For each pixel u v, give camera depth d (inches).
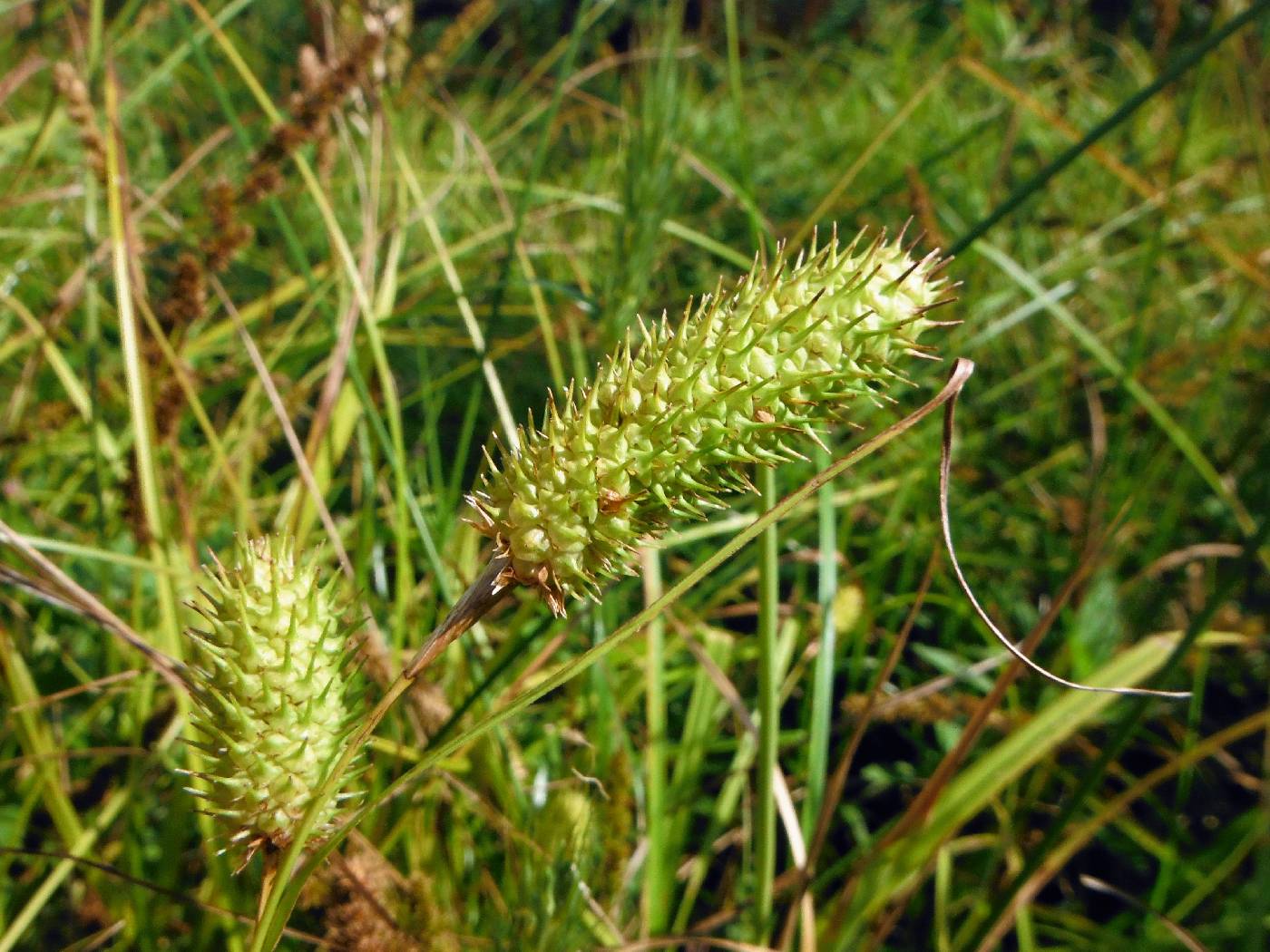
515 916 5.0
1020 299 11.1
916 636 9.1
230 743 3.0
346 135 7.2
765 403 2.9
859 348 2.9
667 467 2.9
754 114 15.6
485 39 18.7
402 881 4.9
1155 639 6.0
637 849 6.3
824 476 3.0
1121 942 6.5
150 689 6.0
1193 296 11.3
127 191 6.4
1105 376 10.7
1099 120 13.6
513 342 9.0
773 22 19.8
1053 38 16.3
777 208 12.7
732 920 6.7
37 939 6.1
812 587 9.0
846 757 5.6
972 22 15.6
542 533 2.9
